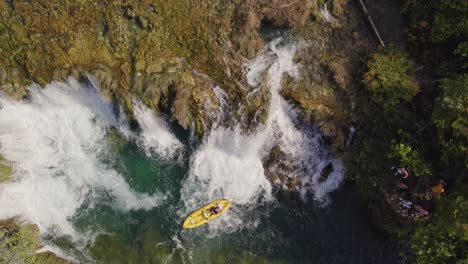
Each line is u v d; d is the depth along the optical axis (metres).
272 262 23.05
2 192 22.52
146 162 24.62
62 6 23.95
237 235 23.58
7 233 21.53
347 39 24.95
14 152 23.52
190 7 24.64
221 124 24.42
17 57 23.86
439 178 20.92
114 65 23.98
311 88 24.42
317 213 24.17
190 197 24.08
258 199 24.27
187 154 24.78
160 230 23.36
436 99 20.30
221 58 24.67
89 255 22.50
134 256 22.67
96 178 24.03
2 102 24.08
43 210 22.94
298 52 24.97
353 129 23.98
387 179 22.30
